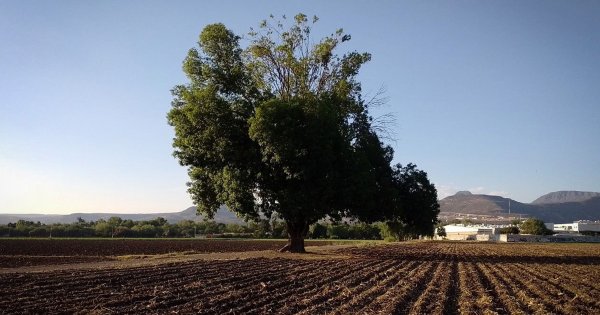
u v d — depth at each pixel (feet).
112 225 517.96
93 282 69.51
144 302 54.13
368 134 153.79
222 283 71.97
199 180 139.95
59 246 237.66
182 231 492.54
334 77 147.54
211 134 128.98
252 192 131.03
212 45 137.69
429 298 61.00
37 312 47.60
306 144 123.95
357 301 57.21
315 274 86.89
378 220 152.76
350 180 128.57
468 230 591.78
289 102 126.00
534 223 538.47
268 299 57.67
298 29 145.69
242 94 138.62
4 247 224.12
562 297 65.92
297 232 150.51
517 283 80.69
